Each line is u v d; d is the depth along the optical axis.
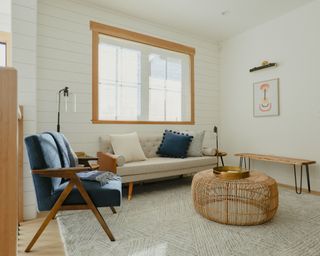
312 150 3.31
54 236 1.92
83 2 3.27
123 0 3.24
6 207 0.70
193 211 2.43
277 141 3.76
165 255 1.59
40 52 2.97
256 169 4.10
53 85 3.04
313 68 3.31
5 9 3.00
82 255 1.59
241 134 4.34
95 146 3.35
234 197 2.01
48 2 3.04
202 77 4.53
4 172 0.70
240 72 4.36
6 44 3.19
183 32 4.27
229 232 1.93
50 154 1.73
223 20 3.84
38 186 1.67
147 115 3.94
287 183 3.65
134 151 3.24
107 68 3.59
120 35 3.55
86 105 3.28
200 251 1.64
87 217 2.29
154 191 3.26
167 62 4.19
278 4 3.36
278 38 3.75
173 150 3.59
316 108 3.28
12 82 0.71
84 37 3.28
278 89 3.75
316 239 1.81
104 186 1.81
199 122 4.48
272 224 2.08
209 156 3.79
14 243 0.71
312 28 3.32
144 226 2.06
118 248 1.68
